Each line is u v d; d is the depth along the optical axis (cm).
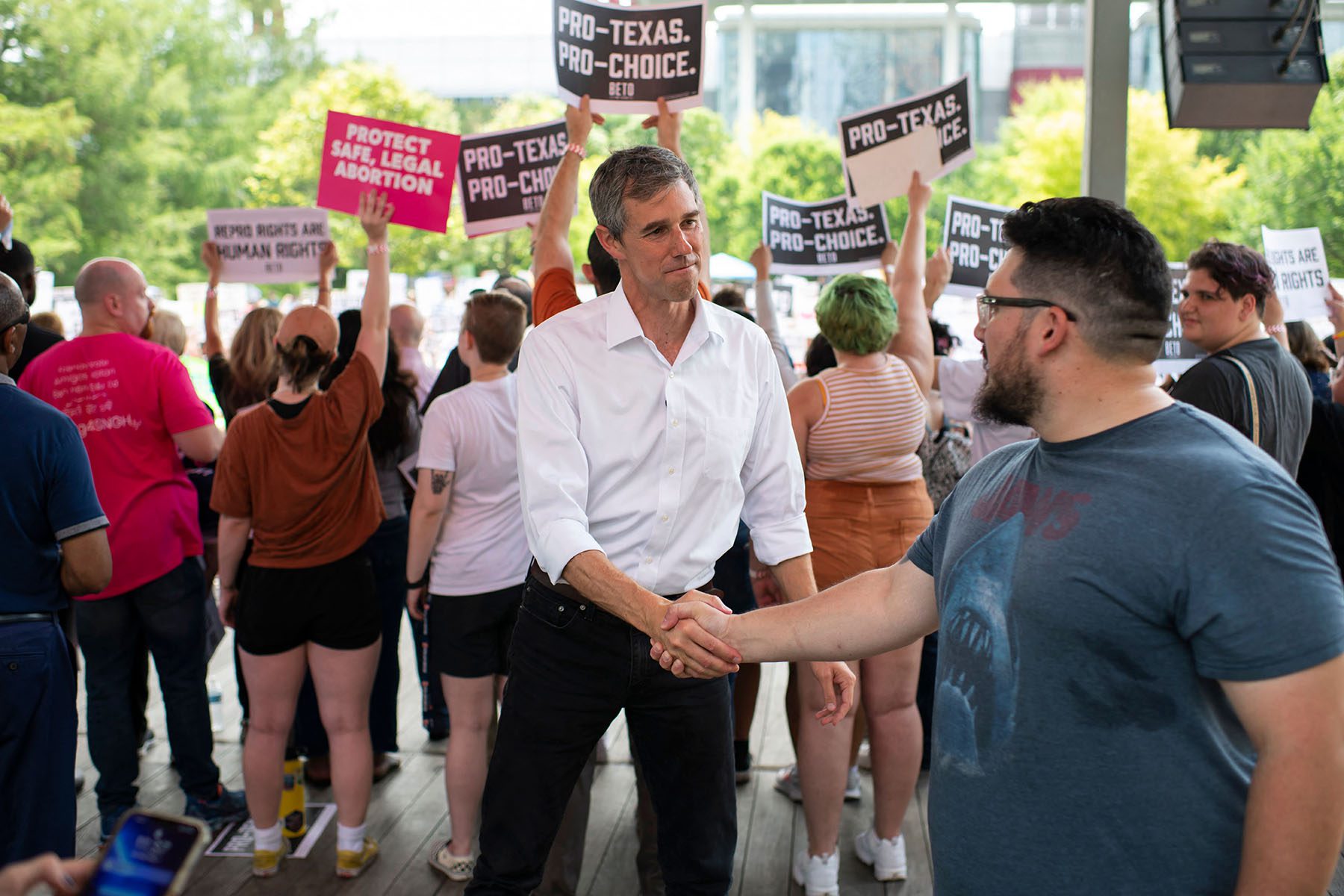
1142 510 123
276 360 399
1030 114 2012
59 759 236
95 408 327
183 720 340
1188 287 276
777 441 217
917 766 304
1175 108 423
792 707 352
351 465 302
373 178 372
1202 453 123
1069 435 134
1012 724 131
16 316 234
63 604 242
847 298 281
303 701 371
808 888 297
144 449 331
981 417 142
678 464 200
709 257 228
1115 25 410
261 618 303
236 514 304
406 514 388
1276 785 115
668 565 203
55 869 115
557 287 233
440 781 382
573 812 290
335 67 2541
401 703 461
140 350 332
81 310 337
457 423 300
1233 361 267
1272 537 116
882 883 309
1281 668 114
